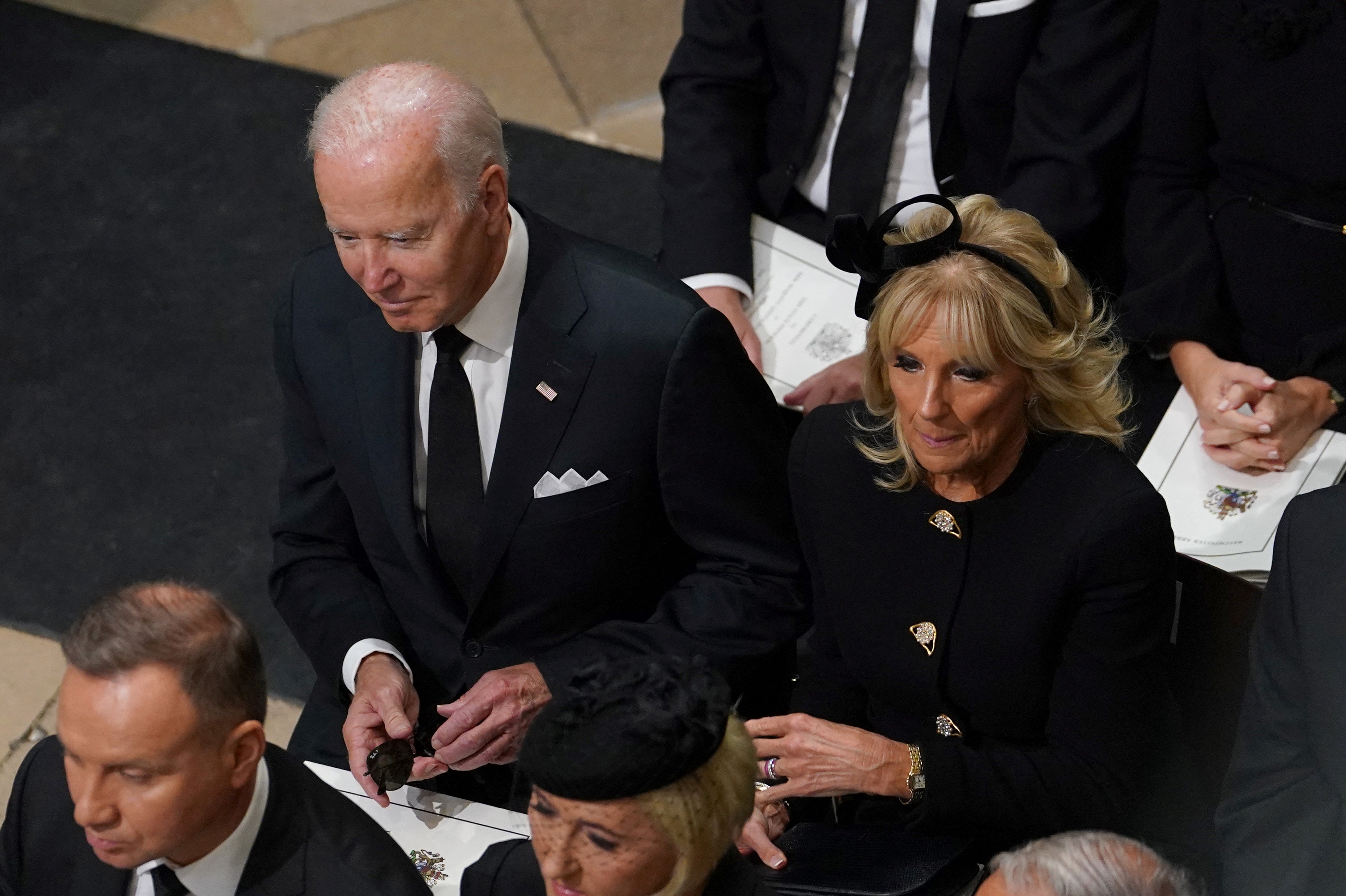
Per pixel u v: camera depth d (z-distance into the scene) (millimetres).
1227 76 10117
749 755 5219
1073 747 7719
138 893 5949
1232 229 10508
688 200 11297
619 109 16703
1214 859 7895
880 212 11266
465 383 8227
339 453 8617
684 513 8500
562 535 8344
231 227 15484
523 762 4992
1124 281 11273
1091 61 10531
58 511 13023
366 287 7496
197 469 13406
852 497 8016
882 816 8359
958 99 10867
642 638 8484
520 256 8102
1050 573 7492
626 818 4848
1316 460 9672
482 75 16969
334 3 17766
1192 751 8320
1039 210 10609
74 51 17219
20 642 12094
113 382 14078
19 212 15570
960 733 8086
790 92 11438
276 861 5812
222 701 5262
